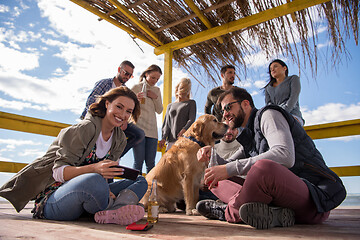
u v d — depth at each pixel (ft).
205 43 12.48
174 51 13.39
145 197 8.68
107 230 4.05
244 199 4.46
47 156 5.43
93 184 4.68
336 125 10.81
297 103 10.05
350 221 5.54
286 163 4.33
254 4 10.09
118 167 4.99
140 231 4.03
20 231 3.67
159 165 9.16
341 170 10.51
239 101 5.73
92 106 5.66
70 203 4.80
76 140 5.18
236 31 11.47
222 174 4.55
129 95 5.79
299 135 4.83
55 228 4.00
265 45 11.07
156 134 11.57
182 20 11.36
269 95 10.50
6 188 5.23
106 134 5.94
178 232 3.95
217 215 5.75
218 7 10.44
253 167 4.26
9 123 9.63
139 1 10.53
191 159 8.55
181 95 11.94
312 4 9.13
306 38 10.03
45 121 10.54
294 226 4.60
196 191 8.68
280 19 10.21
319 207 4.37
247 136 5.55
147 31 11.84
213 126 9.04
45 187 5.35
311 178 4.83
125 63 10.43
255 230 4.10
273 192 4.20
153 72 11.64
